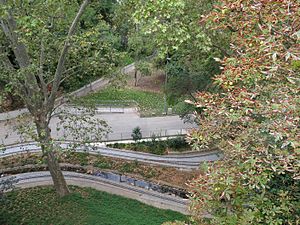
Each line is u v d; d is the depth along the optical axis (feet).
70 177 65.16
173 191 63.10
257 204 20.95
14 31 41.63
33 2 45.96
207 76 62.34
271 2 18.06
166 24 35.94
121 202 57.62
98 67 52.01
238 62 21.84
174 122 94.17
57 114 57.52
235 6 20.15
